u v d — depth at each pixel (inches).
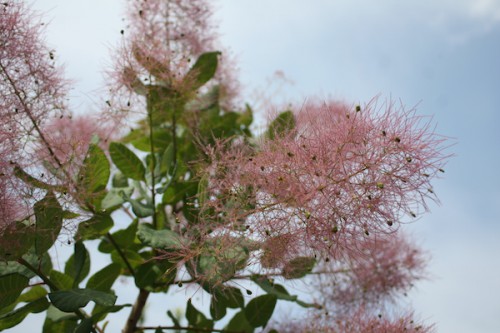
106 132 35.8
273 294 31.7
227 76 40.0
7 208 27.1
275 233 26.5
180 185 32.7
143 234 28.5
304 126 27.6
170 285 32.2
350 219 25.8
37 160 28.8
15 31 28.7
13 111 28.0
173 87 33.8
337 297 35.5
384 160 25.7
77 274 29.2
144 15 34.6
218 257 27.0
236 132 36.0
